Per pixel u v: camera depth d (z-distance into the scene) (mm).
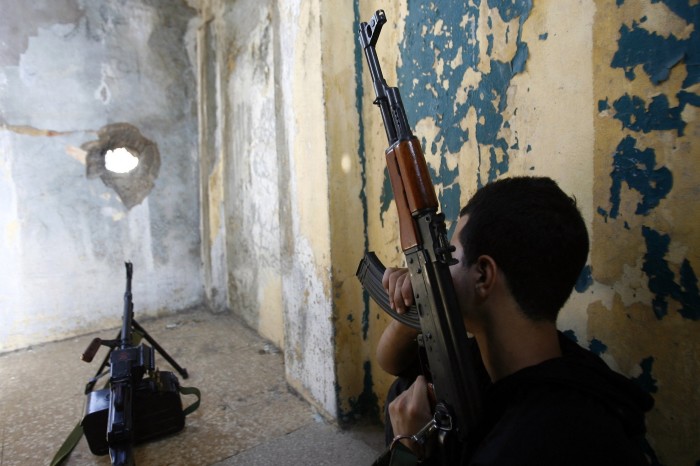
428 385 764
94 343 1968
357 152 2059
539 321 646
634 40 1015
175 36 3865
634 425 603
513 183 685
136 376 1875
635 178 1031
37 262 3438
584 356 683
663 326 1000
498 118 1383
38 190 3404
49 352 3328
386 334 1038
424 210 736
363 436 2049
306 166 2135
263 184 3193
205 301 4129
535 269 629
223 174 3791
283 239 2428
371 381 2160
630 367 1069
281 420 2213
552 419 544
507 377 627
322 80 1949
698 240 930
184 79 3932
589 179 1129
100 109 3586
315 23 1961
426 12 1637
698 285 936
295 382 2465
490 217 657
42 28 3332
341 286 2057
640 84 1011
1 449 2119
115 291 3750
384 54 1885
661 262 994
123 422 1552
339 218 2027
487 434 615
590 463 512
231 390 2551
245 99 3344
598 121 1100
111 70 3609
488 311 668
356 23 2023
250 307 3572
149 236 3859
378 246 2057
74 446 1919
